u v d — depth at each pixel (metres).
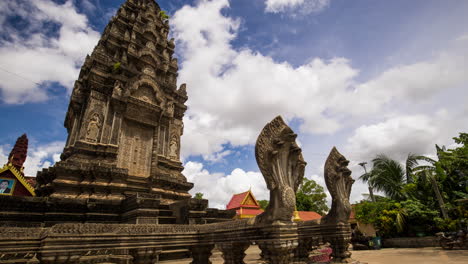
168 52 28.00
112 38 23.09
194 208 14.60
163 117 22.47
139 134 20.73
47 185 16.20
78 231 5.23
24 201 12.31
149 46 24.75
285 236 5.83
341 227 9.44
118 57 22.77
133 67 22.92
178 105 25.22
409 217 21.80
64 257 4.86
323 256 13.42
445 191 23.66
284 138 6.59
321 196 55.41
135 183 18.77
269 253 5.89
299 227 11.02
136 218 11.92
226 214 17.05
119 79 19.97
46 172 17.00
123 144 19.44
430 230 21.39
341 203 9.70
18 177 25.84
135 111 20.55
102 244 5.45
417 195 24.47
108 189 15.80
